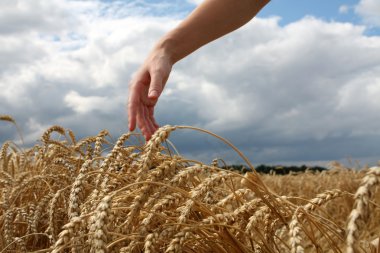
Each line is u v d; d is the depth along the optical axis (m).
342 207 1.53
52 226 0.68
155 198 0.50
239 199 0.57
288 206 0.53
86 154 0.95
